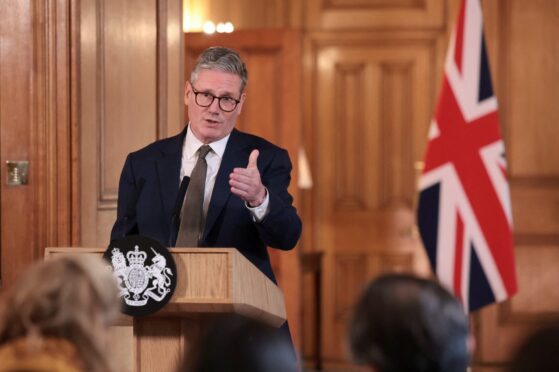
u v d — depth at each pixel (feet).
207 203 16.39
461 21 29.09
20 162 22.65
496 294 28.12
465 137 28.58
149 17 25.96
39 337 8.45
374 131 43.93
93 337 8.55
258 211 15.26
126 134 24.97
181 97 26.99
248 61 39.01
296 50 38.78
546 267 42.91
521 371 7.55
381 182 43.98
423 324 8.20
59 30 22.79
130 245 13.50
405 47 43.78
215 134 16.44
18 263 22.66
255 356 7.72
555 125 42.96
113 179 24.50
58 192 22.76
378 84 43.83
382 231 43.93
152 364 14.44
